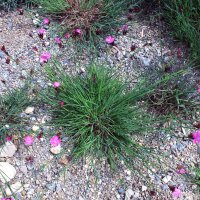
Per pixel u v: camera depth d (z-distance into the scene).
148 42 0.60
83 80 0.53
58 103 0.51
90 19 0.60
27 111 0.51
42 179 0.48
